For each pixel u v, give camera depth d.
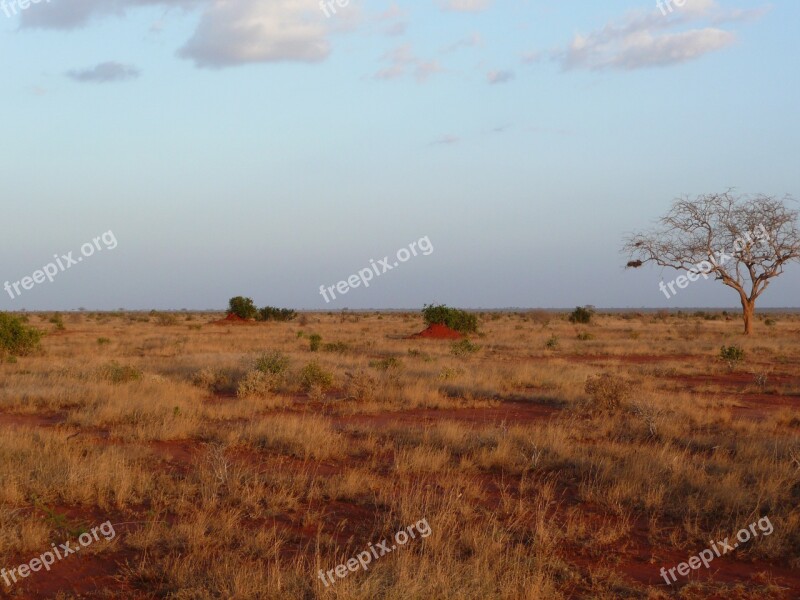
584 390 19.03
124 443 11.84
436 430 12.77
